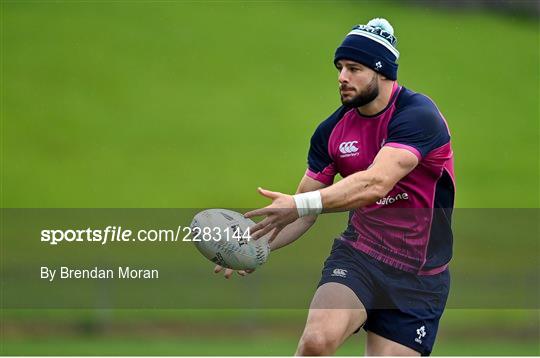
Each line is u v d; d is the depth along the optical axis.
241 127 183.25
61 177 163.62
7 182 159.88
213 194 160.12
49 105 183.75
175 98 191.00
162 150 173.88
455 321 70.81
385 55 18.56
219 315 67.00
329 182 20.34
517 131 181.38
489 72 197.75
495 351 56.25
